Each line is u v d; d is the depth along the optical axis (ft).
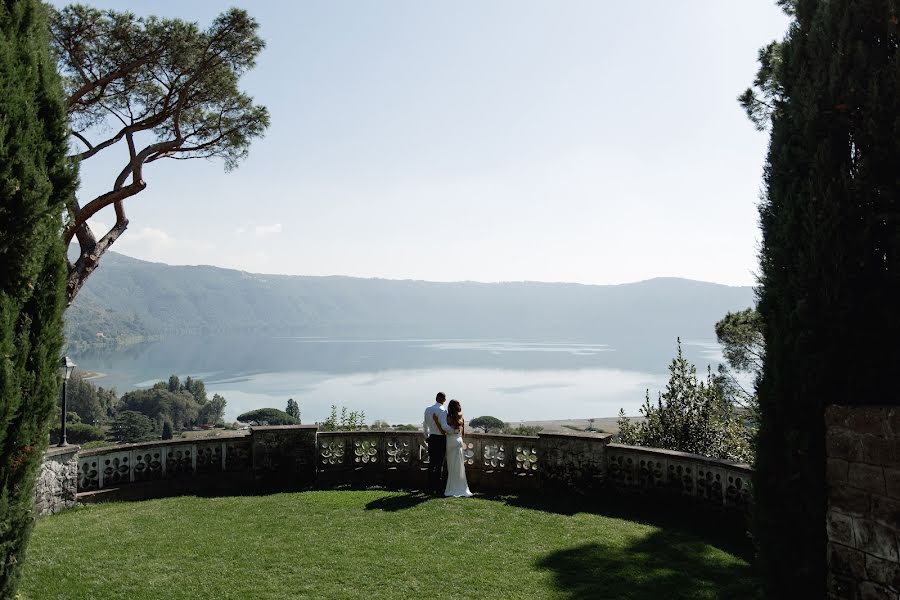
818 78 15.47
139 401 428.97
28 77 13.64
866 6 14.51
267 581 18.49
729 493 24.09
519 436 31.17
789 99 16.78
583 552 21.26
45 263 14.06
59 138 14.42
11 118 13.06
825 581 14.62
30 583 18.21
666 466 26.73
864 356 14.17
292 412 409.49
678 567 19.76
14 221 13.03
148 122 40.32
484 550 21.47
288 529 24.04
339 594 17.52
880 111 13.94
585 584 18.30
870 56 14.46
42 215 13.55
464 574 19.13
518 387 646.33
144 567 19.66
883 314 13.91
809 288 14.97
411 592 17.71
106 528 24.23
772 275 16.24
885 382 13.92
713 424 41.55
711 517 24.76
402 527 24.34
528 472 30.83
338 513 26.55
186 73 42.01
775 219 16.52
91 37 39.29
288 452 32.89
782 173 16.33
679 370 43.21
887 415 12.98
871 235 14.17
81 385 396.78
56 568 19.52
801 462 14.99
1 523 12.98
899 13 13.97
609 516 26.09
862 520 13.50
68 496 28.02
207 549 21.48
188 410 438.40
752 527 16.61
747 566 19.86
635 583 18.37
